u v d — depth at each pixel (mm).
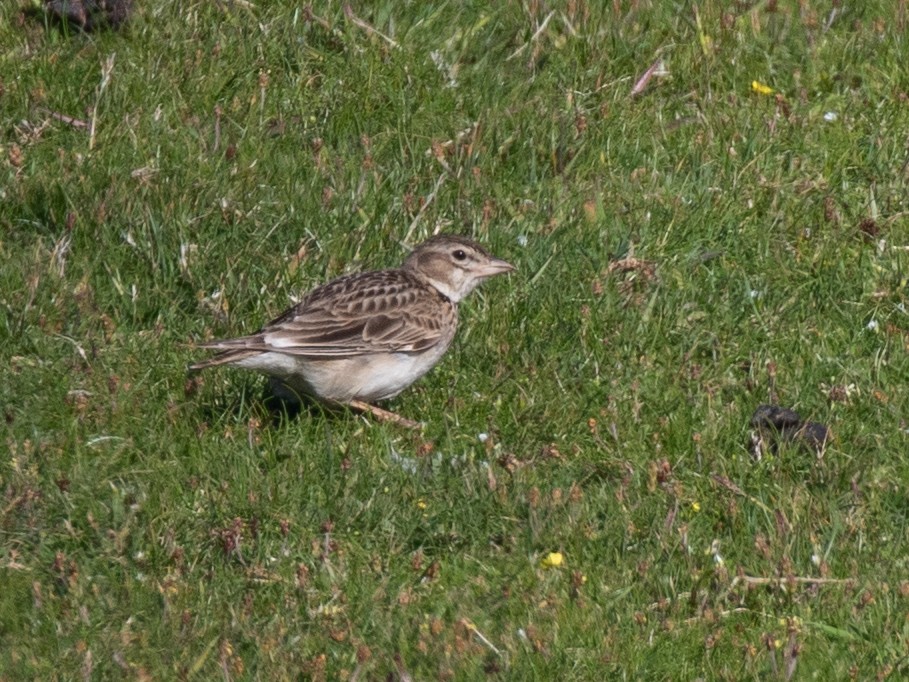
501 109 16391
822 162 16031
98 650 10023
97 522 11117
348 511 11359
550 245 14461
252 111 15969
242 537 11172
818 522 11477
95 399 12375
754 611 10688
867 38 17750
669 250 14727
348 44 16859
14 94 15867
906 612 10625
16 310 13180
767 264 14648
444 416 12633
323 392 12648
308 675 9906
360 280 13016
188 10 16938
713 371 13266
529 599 10703
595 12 17656
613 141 16156
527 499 11531
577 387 13000
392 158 15805
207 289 13727
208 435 12148
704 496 11789
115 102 15797
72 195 14383
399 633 10273
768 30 17812
